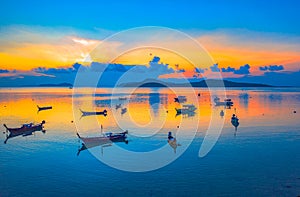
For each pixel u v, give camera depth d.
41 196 23.98
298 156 33.19
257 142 40.31
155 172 28.94
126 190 24.84
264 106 91.56
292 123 56.06
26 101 121.88
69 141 43.19
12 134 48.69
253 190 24.27
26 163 32.41
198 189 24.75
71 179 27.44
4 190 25.14
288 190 24.11
